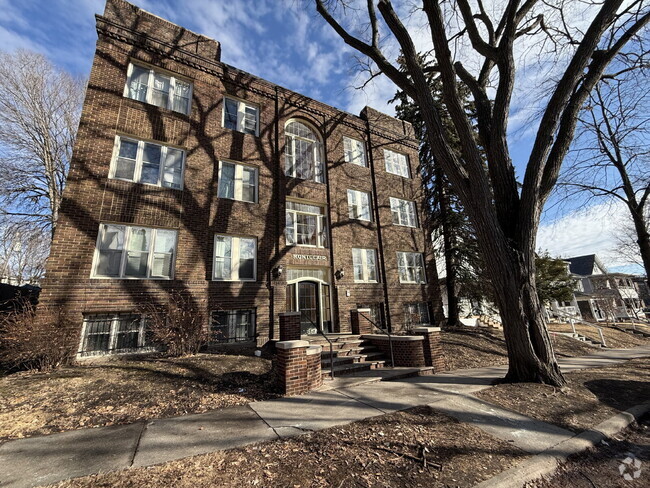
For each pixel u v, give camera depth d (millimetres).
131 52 10648
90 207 8969
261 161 12703
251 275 11477
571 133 7730
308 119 14734
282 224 12523
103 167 9391
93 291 8477
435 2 7535
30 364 7152
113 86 10086
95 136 9453
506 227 7562
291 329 9422
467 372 8383
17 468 3367
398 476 3244
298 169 14117
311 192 13883
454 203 17750
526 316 6875
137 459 3545
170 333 8555
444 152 7777
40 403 5285
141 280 9227
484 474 3338
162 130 10695
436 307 16359
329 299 13273
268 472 3268
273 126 13477
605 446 4340
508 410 5250
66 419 4801
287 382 6078
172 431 4348
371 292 14367
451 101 7746
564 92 7312
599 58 8070
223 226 11148
